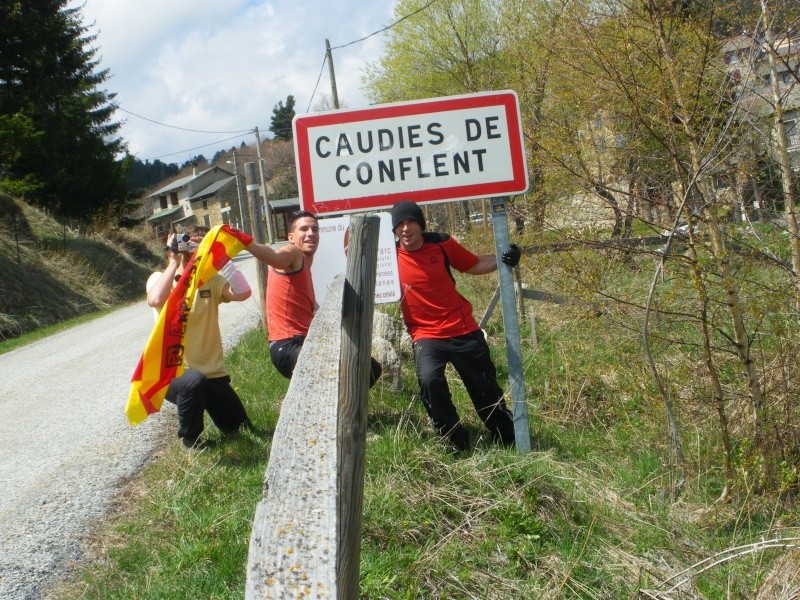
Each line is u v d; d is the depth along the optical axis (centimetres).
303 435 161
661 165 557
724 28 526
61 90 3553
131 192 4097
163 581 400
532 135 609
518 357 596
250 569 127
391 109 613
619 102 540
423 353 582
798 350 530
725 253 512
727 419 559
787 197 520
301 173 618
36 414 813
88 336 1645
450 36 2170
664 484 547
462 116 611
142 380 477
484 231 1190
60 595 396
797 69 524
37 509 505
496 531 453
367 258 232
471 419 670
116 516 486
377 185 616
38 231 2944
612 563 443
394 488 477
